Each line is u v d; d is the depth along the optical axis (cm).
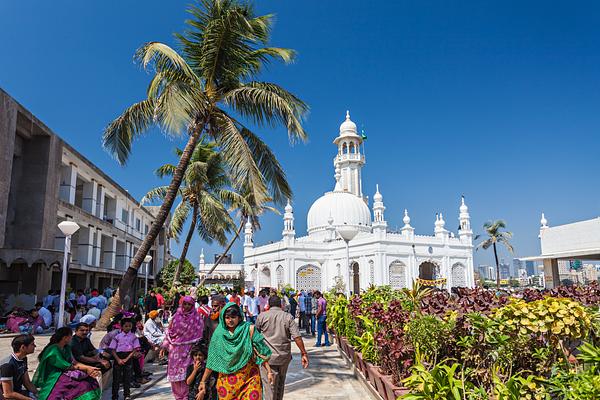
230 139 1301
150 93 1270
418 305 868
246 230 5616
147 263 3092
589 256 2580
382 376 767
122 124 1437
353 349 1112
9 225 1931
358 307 1190
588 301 1028
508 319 612
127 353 868
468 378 634
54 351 654
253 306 1723
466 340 648
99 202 2900
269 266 4966
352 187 6228
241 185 1284
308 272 4647
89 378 666
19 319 1545
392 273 4191
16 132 1930
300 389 949
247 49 1342
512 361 619
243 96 1322
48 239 2011
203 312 931
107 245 3192
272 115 1359
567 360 579
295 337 707
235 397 543
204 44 1319
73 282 2719
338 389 948
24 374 630
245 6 1313
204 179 2248
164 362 1238
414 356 689
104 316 1372
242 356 545
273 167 1495
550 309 566
